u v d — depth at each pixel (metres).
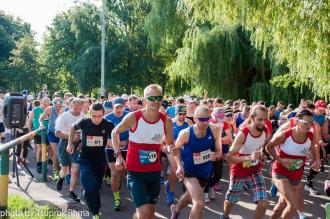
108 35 33.91
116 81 32.84
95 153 5.60
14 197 6.16
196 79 19.61
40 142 8.80
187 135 4.74
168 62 28.47
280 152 5.14
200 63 19.02
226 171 10.01
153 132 4.35
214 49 18.91
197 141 4.76
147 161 4.39
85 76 32.97
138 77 33.72
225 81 19.47
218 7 10.53
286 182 5.05
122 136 6.70
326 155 10.19
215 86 19.44
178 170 4.62
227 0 10.25
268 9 9.39
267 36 10.32
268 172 9.96
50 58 41.00
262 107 4.99
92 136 5.51
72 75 36.75
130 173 4.46
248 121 5.12
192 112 8.09
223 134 6.99
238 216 6.38
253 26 10.49
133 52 33.38
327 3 8.07
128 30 34.56
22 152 9.57
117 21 34.41
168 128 4.48
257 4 9.56
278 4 8.98
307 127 4.93
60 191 7.34
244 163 5.02
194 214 4.43
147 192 4.52
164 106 9.17
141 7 29.38
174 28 21.28
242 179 5.14
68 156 7.10
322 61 8.75
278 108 12.39
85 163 5.55
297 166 5.12
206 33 18.83
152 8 22.34
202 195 4.54
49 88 42.62
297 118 5.00
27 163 10.07
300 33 8.66
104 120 5.62
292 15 8.72
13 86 43.59
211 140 4.79
